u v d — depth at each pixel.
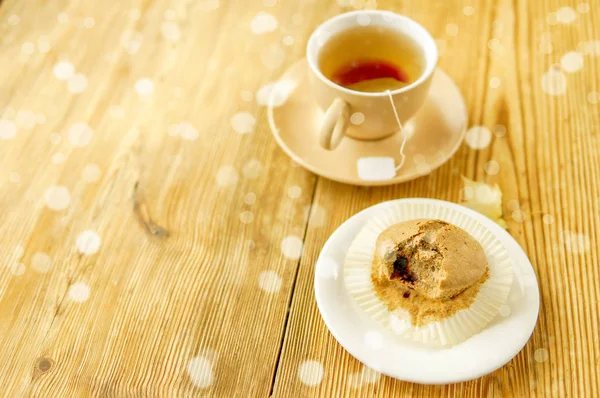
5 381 0.50
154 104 0.64
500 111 0.62
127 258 0.55
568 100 0.62
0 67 0.66
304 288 0.53
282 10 0.70
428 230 0.50
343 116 0.54
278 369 0.50
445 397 0.48
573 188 0.57
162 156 0.60
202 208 0.57
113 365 0.50
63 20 0.70
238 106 0.64
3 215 0.57
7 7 0.71
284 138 0.59
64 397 0.49
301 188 0.58
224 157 0.60
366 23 0.59
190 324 0.52
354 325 0.49
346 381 0.49
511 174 0.58
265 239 0.56
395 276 0.50
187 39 0.69
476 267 0.49
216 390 0.49
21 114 0.63
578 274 0.52
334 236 0.52
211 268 0.54
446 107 0.60
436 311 0.49
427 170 0.56
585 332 0.50
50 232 0.56
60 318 0.52
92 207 0.58
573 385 0.48
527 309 0.49
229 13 0.71
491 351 0.47
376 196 0.57
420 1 0.70
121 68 0.66
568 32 0.66
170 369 0.50
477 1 0.70
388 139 0.59
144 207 0.58
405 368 0.47
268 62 0.66
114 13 0.71
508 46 0.66
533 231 0.55
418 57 0.59
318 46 0.57
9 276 0.54
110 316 0.52
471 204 0.56
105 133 0.62
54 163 0.60
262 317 0.52
